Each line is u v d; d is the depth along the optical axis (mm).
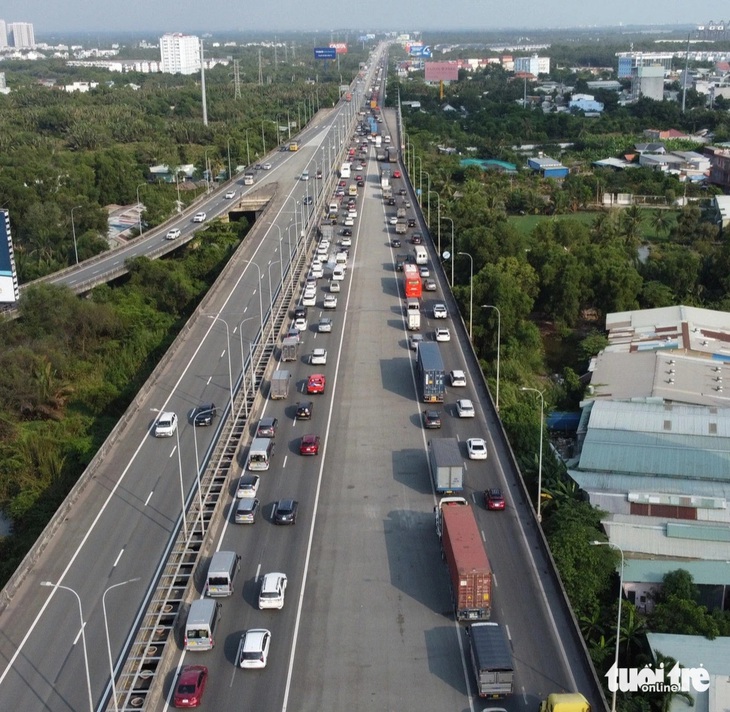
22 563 74062
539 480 86062
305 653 63156
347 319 139375
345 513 82438
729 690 66875
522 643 63750
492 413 104125
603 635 73438
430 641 64438
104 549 78000
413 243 185500
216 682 60312
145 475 91250
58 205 197750
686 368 127875
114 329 145125
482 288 147250
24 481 102812
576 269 161250
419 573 72938
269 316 137375
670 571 81062
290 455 94250
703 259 179750
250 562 74562
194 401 109188
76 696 60469
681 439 103750
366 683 60094
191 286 167500
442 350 125438
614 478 97375
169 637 63312
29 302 139875
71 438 112125
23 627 67938
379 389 111938
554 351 152625
